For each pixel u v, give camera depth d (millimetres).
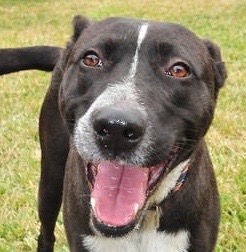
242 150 1107
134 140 559
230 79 1563
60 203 859
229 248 863
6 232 926
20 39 2320
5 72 844
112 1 3443
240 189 978
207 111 654
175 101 620
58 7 3336
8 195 995
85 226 665
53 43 2234
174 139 613
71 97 648
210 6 3057
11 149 1142
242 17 2670
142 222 658
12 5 3463
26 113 1326
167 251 664
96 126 554
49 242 880
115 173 629
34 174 1052
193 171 658
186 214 657
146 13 2975
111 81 605
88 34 663
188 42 640
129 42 621
